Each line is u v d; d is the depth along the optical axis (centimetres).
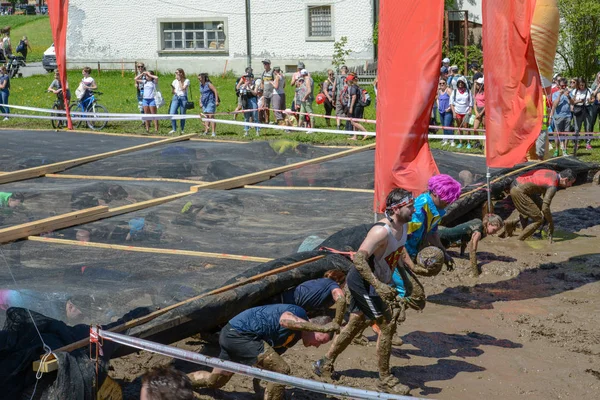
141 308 613
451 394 598
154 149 1472
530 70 923
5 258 755
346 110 1828
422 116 757
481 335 719
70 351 533
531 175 1016
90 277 700
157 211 967
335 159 1380
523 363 656
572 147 1658
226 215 963
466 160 1369
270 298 679
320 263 724
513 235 1064
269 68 1953
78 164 1356
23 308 568
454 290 848
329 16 3275
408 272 657
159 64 3547
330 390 458
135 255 779
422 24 746
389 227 582
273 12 3328
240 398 590
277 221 938
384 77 770
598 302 803
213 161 1313
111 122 2125
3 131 1794
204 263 753
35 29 5362
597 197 1290
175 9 3472
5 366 516
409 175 764
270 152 1423
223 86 3109
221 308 632
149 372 354
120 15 3550
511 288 852
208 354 672
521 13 914
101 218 935
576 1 2466
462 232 889
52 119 1983
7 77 2186
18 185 1173
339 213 977
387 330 594
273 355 534
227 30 3409
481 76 1642
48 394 503
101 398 526
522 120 933
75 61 3641
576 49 2547
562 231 1084
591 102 1609
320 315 650
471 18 3347
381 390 600
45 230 865
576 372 637
